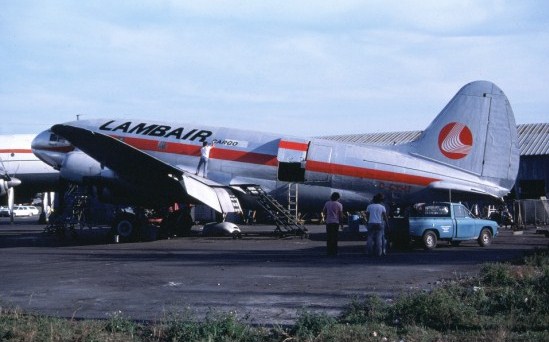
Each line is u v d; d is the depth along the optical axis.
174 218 26.80
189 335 7.51
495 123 24.83
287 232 26.11
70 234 28.81
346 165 25.61
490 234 22.30
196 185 24.19
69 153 26.73
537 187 47.84
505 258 17.22
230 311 8.91
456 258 17.42
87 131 21.52
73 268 15.26
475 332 7.71
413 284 12.19
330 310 9.48
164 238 26.03
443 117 25.31
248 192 26.22
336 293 11.13
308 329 7.82
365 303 9.55
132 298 10.67
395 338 7.45
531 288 10.44
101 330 7.97
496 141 24.78
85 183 24.72
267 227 35.31
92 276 13.67
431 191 24.61
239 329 7.72
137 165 23.05
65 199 27.94
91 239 26.03
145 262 16.58
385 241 18.75
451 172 24.83
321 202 26.23
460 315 8.44
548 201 40.22
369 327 7.91
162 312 9.32
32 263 16.55
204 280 12.96
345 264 16.02
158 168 22.88
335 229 18.38
